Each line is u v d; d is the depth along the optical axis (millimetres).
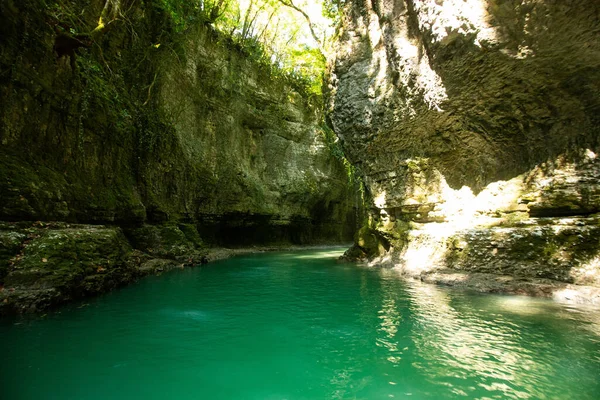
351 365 4828
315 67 28828
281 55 32625
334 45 18953
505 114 10852
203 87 23734
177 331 6250
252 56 29297
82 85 12328
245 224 27422
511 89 10109
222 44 25844
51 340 5652
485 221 11820
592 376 4367
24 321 6539
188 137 21531
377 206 17453
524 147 11102
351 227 42250
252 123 29906
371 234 18391
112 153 14141
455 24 9625
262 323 6762
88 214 11711
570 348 5246
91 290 8680
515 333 5941
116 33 14734
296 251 27875
